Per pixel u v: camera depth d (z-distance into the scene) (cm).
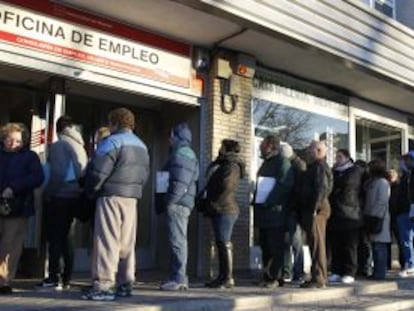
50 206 714
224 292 751
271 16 879
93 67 827
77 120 952
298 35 924
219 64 967
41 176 696
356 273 978
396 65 1136
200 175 952
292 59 1034
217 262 932
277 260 815
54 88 838
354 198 891
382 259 949
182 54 939
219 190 780
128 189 647
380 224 941
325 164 812
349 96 1273
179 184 752
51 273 724
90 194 648
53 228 717
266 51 993
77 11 814
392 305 766
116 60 852
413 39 1188
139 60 880
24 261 829
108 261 642
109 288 648
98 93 951
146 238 1007
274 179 811
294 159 839
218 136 962
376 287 875
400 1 1391
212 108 962
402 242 1020
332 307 726
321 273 820
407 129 1462
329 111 1219
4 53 748
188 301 658
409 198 999
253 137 1043
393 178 1050
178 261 757
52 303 620
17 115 868
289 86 1127
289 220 848
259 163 1043
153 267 998
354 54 1030
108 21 847
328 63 1048
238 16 834
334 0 988
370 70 1077
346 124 1260
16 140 694
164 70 912
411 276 1009
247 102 1016
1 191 680
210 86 970
